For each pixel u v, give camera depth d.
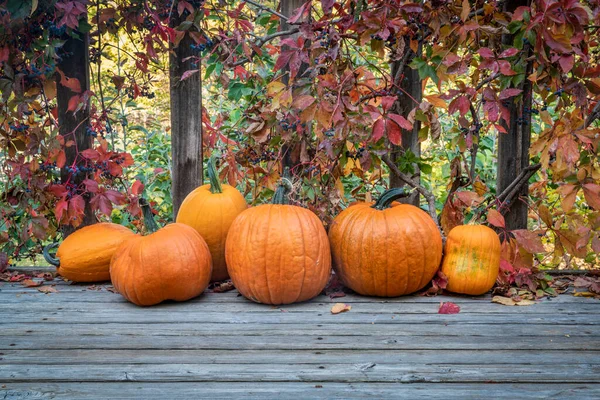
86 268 3.15
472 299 2.93
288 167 3.25
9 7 2.86
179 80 3.43
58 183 3.44
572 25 2.61
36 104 3.28
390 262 2.81
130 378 2.02
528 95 3.27
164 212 4.42
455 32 2.89
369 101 3.27
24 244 3.61
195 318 2.64
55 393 1.92
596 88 2.85
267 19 3.48
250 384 1.99
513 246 3.09
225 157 3.46
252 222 2.78
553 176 3.13
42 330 2.49
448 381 2.01
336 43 2.72
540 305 2.85
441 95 2.88
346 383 2.00
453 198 3.23
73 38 3.33
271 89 2.89
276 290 2.75
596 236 2.88
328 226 3.15
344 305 2.76
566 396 1.90
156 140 4.70
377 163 3.11
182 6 3.18
